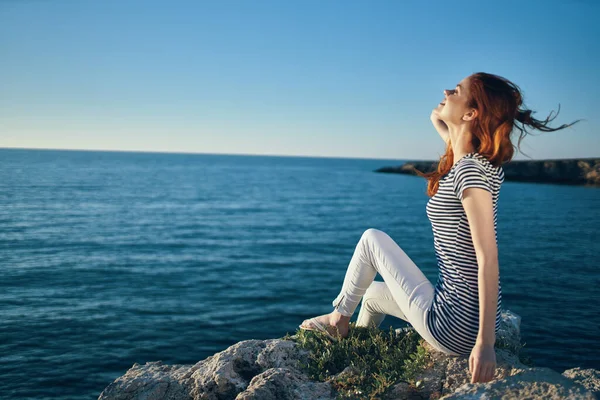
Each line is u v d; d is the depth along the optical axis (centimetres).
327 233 3281
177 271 2014
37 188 6856
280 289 1695
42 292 1611
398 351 320
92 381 918
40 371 955
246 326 1263
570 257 2120
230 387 315
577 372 281
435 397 270
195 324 1272
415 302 278
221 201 5775
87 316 1331
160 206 5044
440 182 263
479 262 226
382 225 3659
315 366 324
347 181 10794
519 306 1314
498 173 245
